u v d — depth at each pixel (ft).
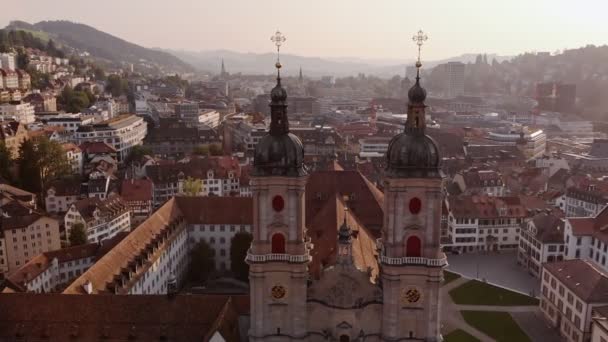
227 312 263.49
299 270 235.20
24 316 262.67
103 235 523.29
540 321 383.65
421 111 223.92
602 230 436.35
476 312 395.14
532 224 467.52
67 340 257.96
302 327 240.94
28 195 574.15
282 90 227.61
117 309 266.77
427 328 237.25
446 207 528.22
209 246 455.22
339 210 311.06
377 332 243.40
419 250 232.53
